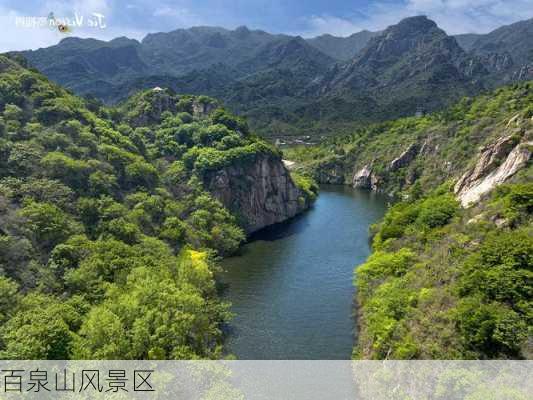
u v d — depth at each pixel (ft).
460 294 152.15
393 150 636.07
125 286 169.99
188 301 160.04
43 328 128.98
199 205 325.21
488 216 196.34
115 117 392.68
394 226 276.62
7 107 257.34
